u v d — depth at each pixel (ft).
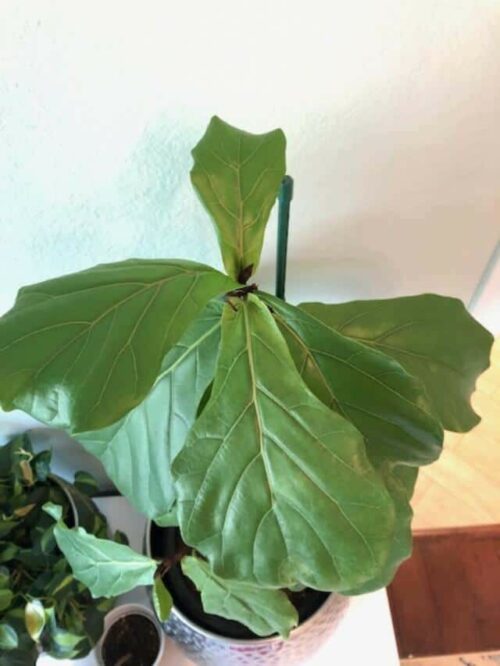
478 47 2.03
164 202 2.32
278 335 1.71
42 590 2.85
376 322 2.13
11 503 3.02
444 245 2.91
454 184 2.56
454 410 2.14
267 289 2.94
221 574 1.65
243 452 1.63
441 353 2.14
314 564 1.64
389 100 2.16
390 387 1.78
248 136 1.89
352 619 3.21
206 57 1.91
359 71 2.04
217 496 1.63
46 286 1.56
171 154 2.16
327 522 1.62
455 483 4.45
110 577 2.33
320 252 2.76
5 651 2.72
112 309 1.55
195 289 1.68
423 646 4.03
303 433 1.62
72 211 2.28
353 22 1.90
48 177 2.14
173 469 1.63
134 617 3.15
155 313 1.59
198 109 2.05
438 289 3.25
